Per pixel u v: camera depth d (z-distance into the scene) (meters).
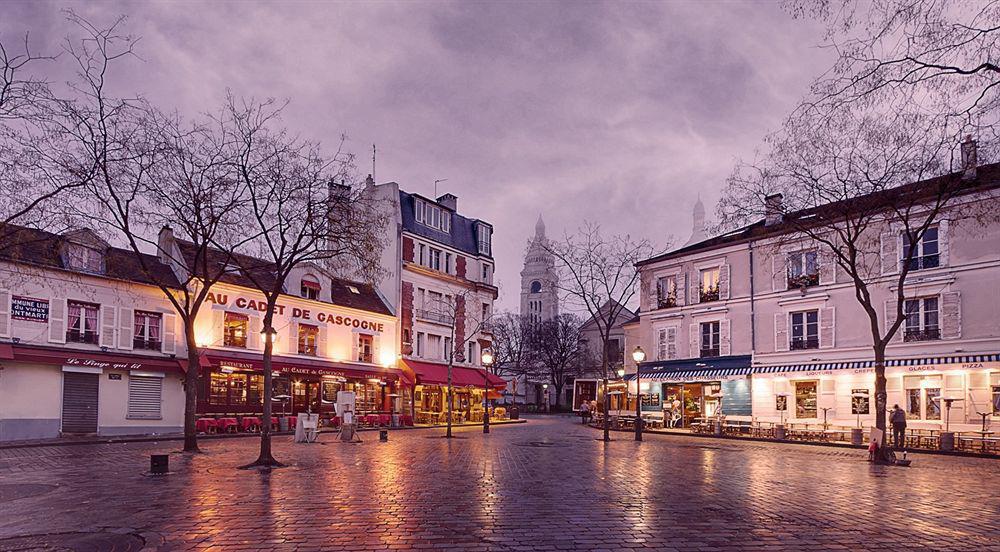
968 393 27.58
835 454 21.98
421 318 44.75
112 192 18.73
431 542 7.69
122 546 7.40
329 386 37.84
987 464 19.34
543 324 83.62
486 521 8.89
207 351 31.75
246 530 8.26
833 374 32.12
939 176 19.92
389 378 40.75
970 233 26.12
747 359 36.03
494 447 22.20
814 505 10.59
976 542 8.02
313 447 21.95
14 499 10.75
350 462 16.69
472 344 50.12
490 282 53.22
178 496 10.98
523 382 89.19
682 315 40.00
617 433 33.78
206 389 31.55
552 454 19.56
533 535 8.09
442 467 15.58
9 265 24.75
